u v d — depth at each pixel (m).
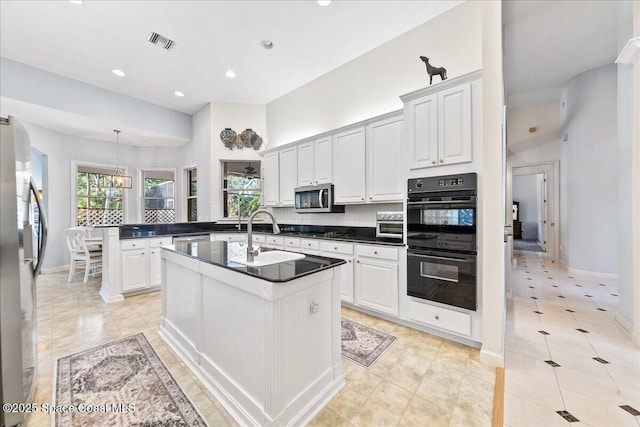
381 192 2.96
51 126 4.76
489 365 1.92
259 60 3.65
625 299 2.51
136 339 2.35
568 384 1.72
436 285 2.31
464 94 2.18
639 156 2.19
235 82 4.29
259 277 1.33
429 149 2.38
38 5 2.63
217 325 1.71
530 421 1.42
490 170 1.95
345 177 3.33
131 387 1.71
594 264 4.38
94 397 1.62
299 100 4.46
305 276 1.45
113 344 2.26
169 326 2.31
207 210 5.09
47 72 3.86
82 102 4.19
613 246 4.21
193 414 1.49
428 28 2.94
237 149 5.03
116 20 2.86
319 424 1.41
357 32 3.10
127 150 6.03
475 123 2.13
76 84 4.13
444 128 2.29
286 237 3.79
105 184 5.82
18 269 1.42
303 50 3.43
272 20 2.88
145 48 3.36
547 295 3.48
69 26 2.95
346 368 1.90
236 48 3.37
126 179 5.68
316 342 1.56
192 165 5.64
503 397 1.61
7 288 1.38
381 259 2.69
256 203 5.12
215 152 5.00
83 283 4.19
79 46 3.31
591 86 4.23
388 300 2.64
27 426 1.41
